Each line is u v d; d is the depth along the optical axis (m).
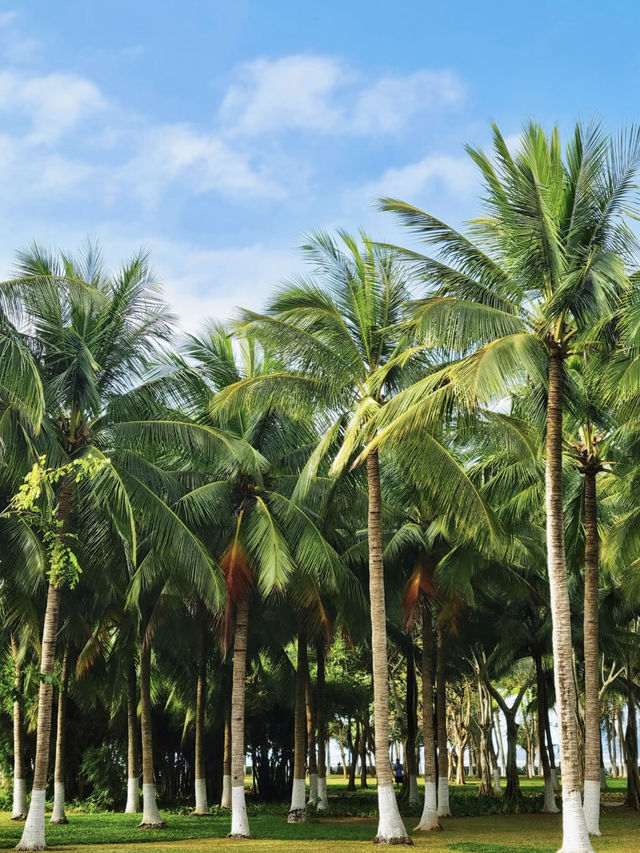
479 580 31.12
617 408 21.33
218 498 24.89
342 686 45.28
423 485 22.27
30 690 30.77
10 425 20.61
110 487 21.67
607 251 17.52
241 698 24.38
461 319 18.03
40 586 27.34
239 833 23.23
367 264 22.12
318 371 21.97
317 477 26.11
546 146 18.41
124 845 20.97
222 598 22.91
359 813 32.72
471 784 64.12
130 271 22.70
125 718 39.88
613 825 27.14
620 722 58.56
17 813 30.33
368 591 30.77
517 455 24.09
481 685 47.81
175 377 23.42
